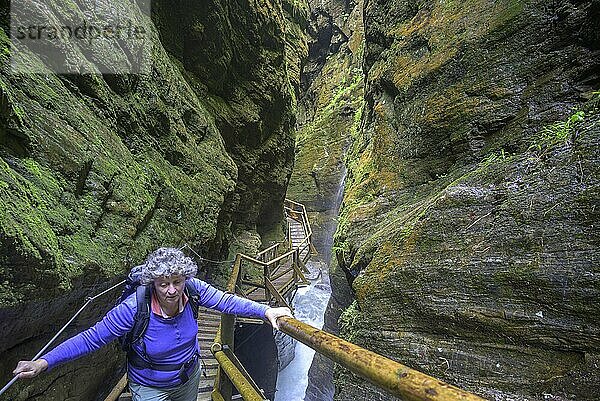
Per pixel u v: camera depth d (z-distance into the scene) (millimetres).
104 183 4328
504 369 3305
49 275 2758
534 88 4949
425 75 6641
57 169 3684
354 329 4812
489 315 3490
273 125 15125
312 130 25141
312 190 23406
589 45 4531
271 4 14180
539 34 5141
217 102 11352
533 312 3256
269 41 14086
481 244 3797
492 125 5234
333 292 9367
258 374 11297
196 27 9805
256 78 13328
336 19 27797
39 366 1747
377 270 4750
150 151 6281
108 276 3711
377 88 8516
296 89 24422
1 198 2619
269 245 16141
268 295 9688
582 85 4465
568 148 3648
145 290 2010
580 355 2984
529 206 3607
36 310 2797
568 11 4797
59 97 4195
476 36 5953
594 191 3215
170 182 6398
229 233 11797
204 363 5297
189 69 10227
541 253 3340
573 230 3238
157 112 6672
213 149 9023
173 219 6059
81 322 3598
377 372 1271
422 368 3834
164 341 2020
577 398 2861
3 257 2430
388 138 7223
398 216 5746
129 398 4105
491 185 4113
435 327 3908
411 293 4184
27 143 3406
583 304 3006
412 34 7504
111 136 5102
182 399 2268
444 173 5770
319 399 9039
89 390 4145
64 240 3236
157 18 8617
